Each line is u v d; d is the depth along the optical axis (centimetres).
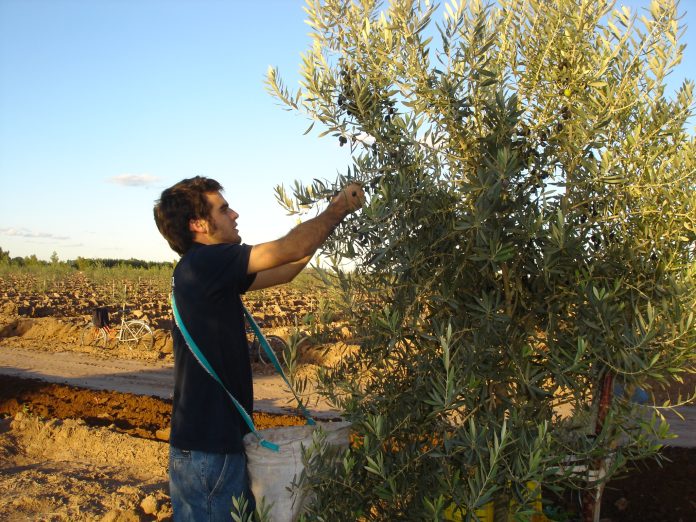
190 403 254
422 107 254
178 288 256
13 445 667
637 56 282
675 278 266
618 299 274
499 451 221
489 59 276
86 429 691
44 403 957
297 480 252
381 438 252
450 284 265
